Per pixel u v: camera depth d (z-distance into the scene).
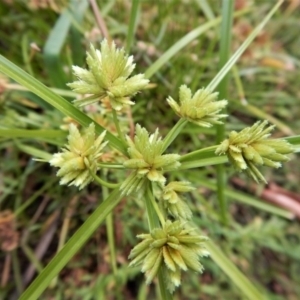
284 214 0.14
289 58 0.17
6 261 0.13
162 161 0.07
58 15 0.15
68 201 0.13
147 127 0.15
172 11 0.16
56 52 0.12
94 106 0.11
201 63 0.16
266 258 0.16
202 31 0.13
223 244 0.15
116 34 0.15
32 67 0.14
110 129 0.11
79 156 0.07
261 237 0.15
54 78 0.12
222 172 0.12
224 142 0.07
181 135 0.15
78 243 0.08
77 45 0.13
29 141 0.13
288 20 0.18
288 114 0.17
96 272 0.14
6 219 0.13
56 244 0.14
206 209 0.15
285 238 0.16
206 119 0.07
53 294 0.13
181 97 0.08
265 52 0.17
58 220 0.14
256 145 0.07
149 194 0.07
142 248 0.06
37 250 0.13
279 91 0.18
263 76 0.17
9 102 0.13
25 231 0.13
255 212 0.16
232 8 0.11
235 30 0.17
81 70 0.07
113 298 0.14
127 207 0.13
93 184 0.14
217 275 0.15
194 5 0.16
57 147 0.13
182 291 0.14
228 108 0.16
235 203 0.16
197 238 0.06
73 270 0.14
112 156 0.10
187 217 0.07
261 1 0.18
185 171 0.14
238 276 0.11
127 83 0.07
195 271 0.06
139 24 0.16
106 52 0.07
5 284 0.13
